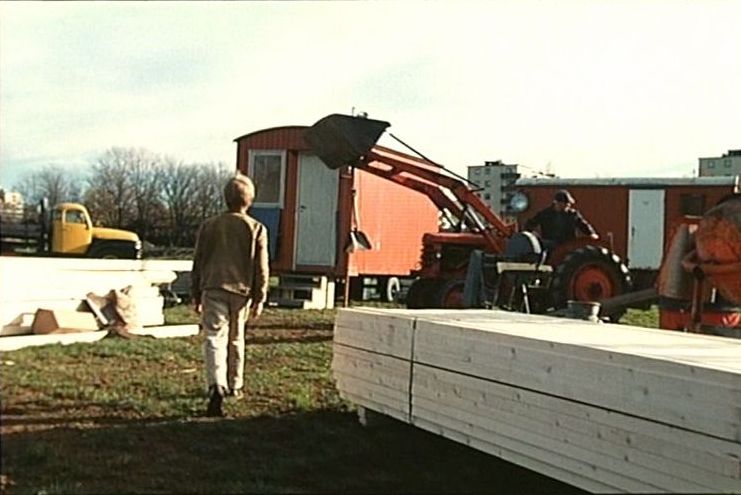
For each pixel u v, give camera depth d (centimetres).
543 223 1102
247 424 515
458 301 1091
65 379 600
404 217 1616
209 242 555
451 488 425
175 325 941
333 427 521
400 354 496
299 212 1455
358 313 541
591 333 491
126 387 586
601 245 1144
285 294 1373
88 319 823
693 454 357
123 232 1995
